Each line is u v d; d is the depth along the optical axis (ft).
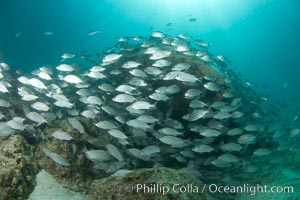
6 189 4.29
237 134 6.85
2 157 4.54
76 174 5.26
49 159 5.30
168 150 6.16
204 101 7.04
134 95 6.71
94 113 5.97
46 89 6.84
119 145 6.02
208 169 6.57
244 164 6.15
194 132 6.83
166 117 6.72
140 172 4.37
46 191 4.85
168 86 6.90
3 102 5.81
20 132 5.59
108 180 4.62
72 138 5.51
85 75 7.16
